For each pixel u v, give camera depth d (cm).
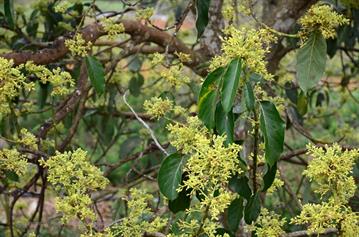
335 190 217
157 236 236
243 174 232
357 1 295
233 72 213
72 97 307
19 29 336
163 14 474
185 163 225
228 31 251
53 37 344
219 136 210
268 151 222
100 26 294
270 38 240
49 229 369
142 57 387
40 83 318
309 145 219
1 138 252
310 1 314
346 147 272
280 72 368
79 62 328
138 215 236
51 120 295
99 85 276
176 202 234
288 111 333
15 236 363
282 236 234
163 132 311
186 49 328
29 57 286
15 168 244
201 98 220
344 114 626
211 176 208
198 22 271
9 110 258
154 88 455
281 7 319
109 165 320
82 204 227
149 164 402
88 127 418
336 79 570
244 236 282
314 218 213
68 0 326
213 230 213
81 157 232
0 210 479
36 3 340
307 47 244
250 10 264
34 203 531
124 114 385
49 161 232
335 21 240
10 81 235
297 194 339
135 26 317
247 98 220
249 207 236
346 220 212
